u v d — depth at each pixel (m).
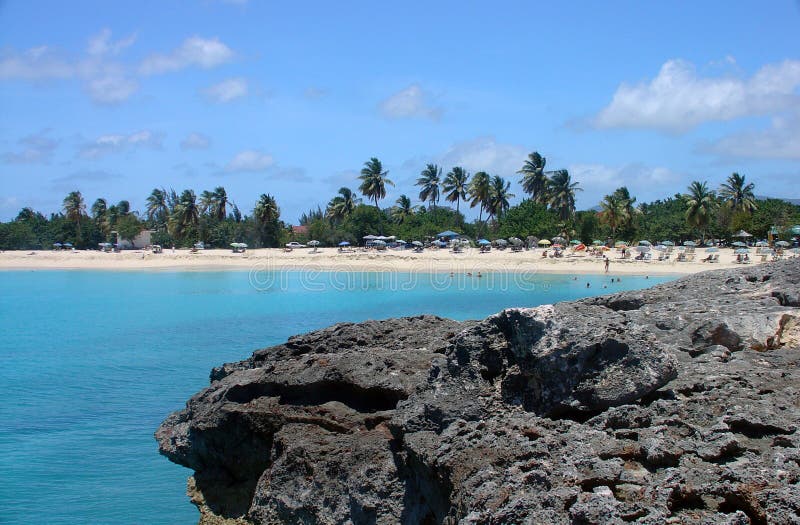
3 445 22.09
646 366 11.42
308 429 15.37
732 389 11.45
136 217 167.62
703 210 113.94
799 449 9.25
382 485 12.56
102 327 47.16
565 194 127.31
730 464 9.15
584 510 8.10
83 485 18.86
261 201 133.50
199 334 43.59
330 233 133.25
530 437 10.53
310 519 13.76
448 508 10.50
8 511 17.36
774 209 117.69
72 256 113.62
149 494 18.50
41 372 32.69
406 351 16.92
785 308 15.57
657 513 8.09
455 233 124.12
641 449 9.59
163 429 20.06
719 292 18.12
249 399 17.19
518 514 8.47
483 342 12.45
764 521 8.12
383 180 146.75
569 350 11.47
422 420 12.14
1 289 76.31
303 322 48.19
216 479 17.75
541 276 80.38
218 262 105.56
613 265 87.56
